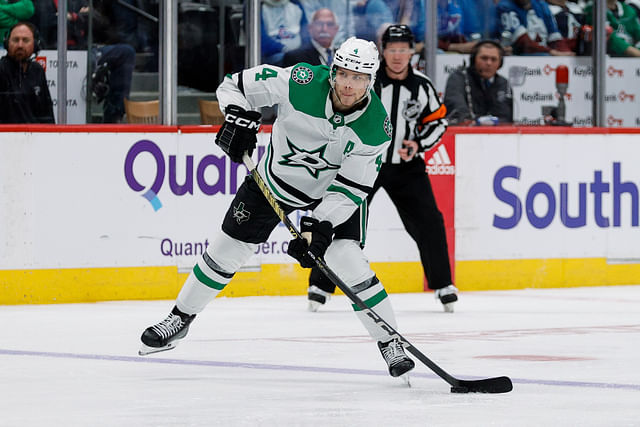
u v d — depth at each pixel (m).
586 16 23.53
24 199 19.31
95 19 20.66
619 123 23.94
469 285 22.22
